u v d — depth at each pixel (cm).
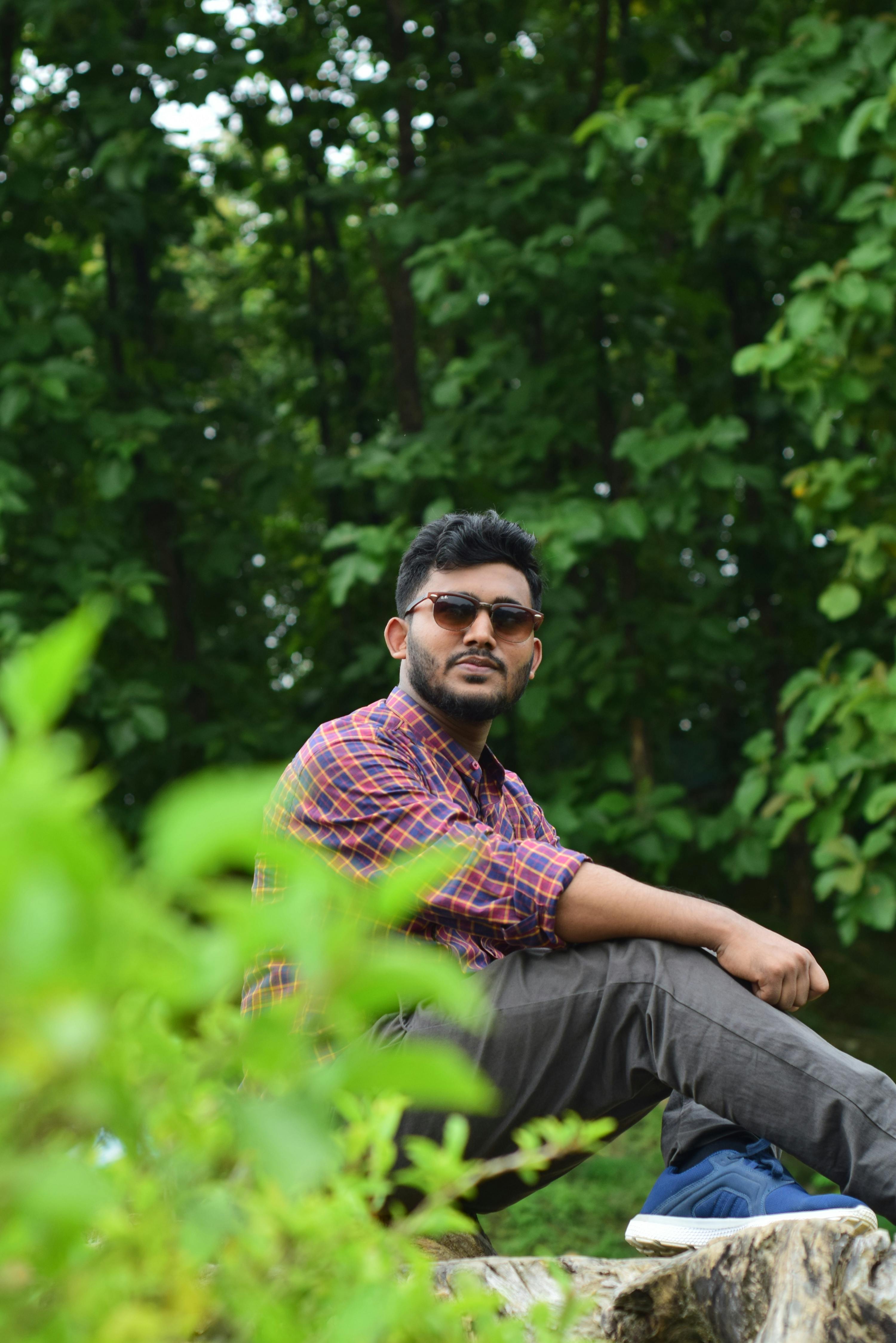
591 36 764
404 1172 73
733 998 174
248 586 796
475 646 213
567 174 601
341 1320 63
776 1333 151
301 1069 50
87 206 636
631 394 725
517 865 188
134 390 661
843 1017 702
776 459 708
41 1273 51
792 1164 460
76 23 582
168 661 687
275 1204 64
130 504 638
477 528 217
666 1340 166
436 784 210
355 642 751
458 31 755
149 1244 57
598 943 186
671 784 752
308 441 951
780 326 434
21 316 579
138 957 40
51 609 564
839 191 471
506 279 566
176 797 34
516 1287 167
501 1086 180
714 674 787
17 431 586
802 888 759
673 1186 186
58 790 35
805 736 448
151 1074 55
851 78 449
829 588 443
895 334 440
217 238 805
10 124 659
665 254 810
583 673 602
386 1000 44
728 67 484
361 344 811
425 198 656
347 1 734
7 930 32
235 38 682
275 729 652
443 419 629
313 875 43
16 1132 45
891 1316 149
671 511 563
